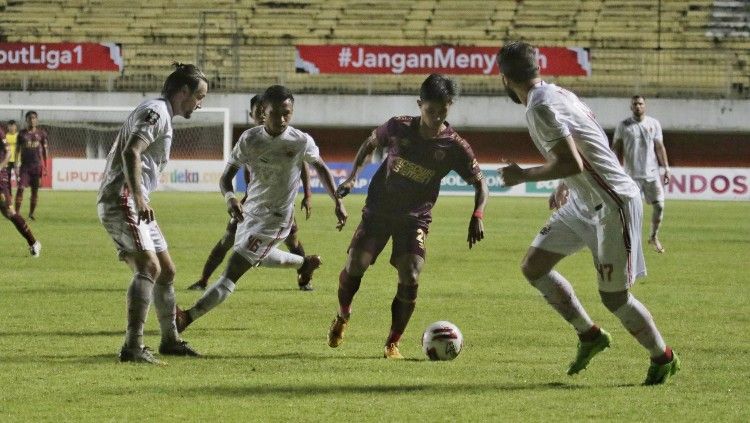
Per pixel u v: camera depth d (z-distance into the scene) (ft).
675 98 290.97
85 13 333.01
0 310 75.25
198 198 233.14
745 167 298.35
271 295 86.07
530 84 48.03
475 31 327.47
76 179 268.00
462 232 156.66
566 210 50.85
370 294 87.30
